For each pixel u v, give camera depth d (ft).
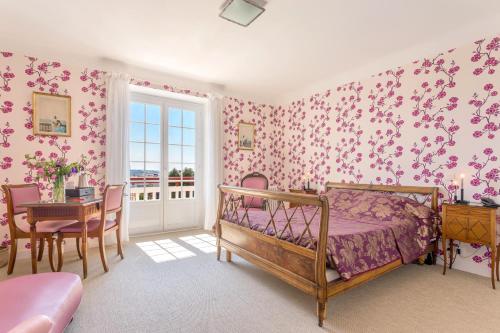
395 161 11.03
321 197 5.85
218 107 14.88
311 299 7.08
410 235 8.46
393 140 11.10
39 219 7.72
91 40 9.73
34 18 8.30
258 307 6.64
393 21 8.47
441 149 9.68
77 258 9.95
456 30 9.11
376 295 7.36
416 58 10.31
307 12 7.94
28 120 10.20
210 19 8.34
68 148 10.94
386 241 7.55
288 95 16.48
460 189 9.15
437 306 6.77
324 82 14.11
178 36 9.43
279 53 10.80
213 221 14.61
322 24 8.62
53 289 5.01
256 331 5.67
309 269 6.16
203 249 11.32
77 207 7.89
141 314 6.26
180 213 14.85
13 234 8.31
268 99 17.38
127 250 11.07
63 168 8.70
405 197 9.99
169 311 6.41
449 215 8.57
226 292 7.43
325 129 14.08
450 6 7.70
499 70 8.35
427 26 8.80
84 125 11.28
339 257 6.06
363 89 12.21
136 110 13.48
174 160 14.66
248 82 14.47
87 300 6.86
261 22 8.50
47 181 10.50
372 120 11.86
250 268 9.20
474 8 7.81
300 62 11.74
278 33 9.19
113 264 9.42
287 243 6.77
